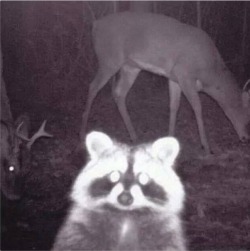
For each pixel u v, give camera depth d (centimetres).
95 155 484
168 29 1150
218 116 1410
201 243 688
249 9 1959
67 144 1151
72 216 476
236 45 1980
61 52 1722
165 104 1516
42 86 1622
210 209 822
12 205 802
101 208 468
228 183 956
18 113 1430
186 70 1152
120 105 1198
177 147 486
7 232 709
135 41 1160
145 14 1167
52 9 1770
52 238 686
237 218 787
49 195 851
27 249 649
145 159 478
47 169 976
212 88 1179
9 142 793
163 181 475
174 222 474
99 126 1327
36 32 1756
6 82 1655
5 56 1730
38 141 1159
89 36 1725
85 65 1692
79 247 467
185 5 1908
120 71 1200
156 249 468
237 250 668
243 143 1183
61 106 1488
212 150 1154
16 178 794
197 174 993
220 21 1964
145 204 467
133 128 1211
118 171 470
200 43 1154
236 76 1886
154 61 1162
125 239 466
